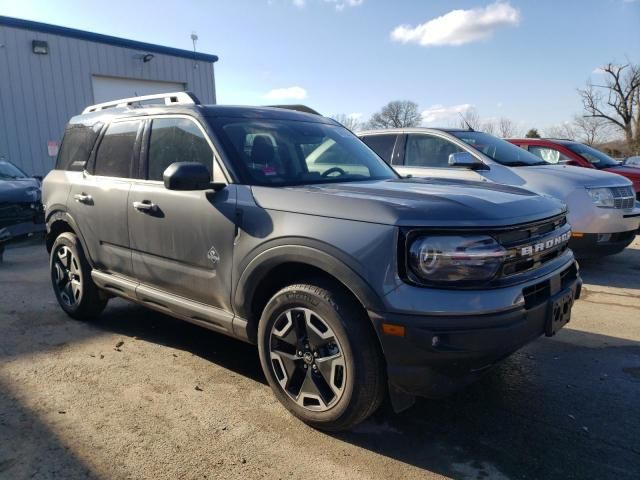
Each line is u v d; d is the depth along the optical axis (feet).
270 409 10.23
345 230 8.52
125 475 8.13
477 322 7.79
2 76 47.06
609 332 14.73
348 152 13.16
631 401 10.72
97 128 14.49
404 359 8.04
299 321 9.40
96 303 15.05
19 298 18.04
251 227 9.75
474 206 8.49
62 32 50.60
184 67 62.34
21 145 48.65
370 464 8.52
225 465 8.42
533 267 8.93
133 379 11.51
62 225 15.71
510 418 10.02
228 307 10.50
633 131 180.24
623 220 20.47
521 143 32.07
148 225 11.94
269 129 12.13
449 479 8.16
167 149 12.10
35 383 11.25
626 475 8.25
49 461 8.45
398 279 8.00
